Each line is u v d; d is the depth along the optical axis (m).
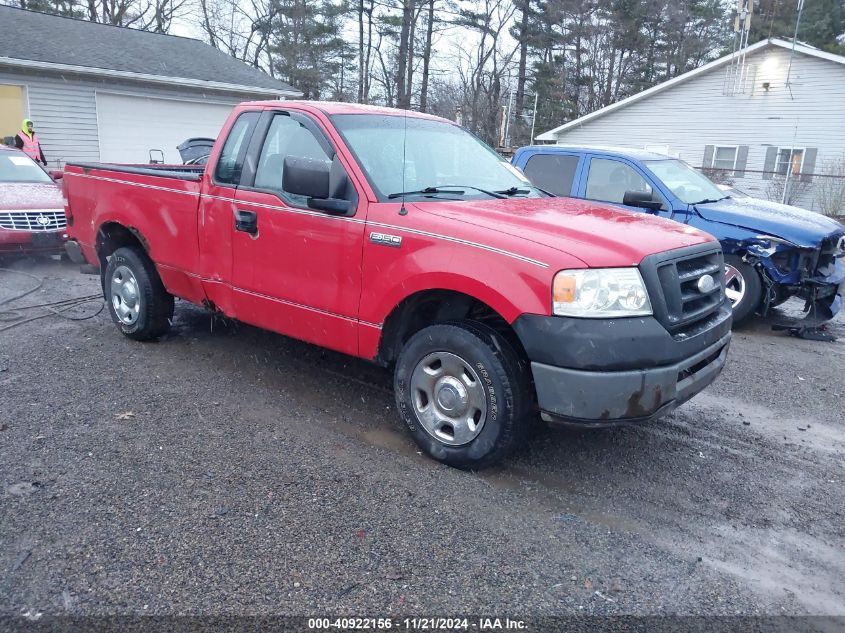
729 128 24.06
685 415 4.89
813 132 22.42
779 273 7.11
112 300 5.96
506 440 3.60
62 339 5.94
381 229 3.90
